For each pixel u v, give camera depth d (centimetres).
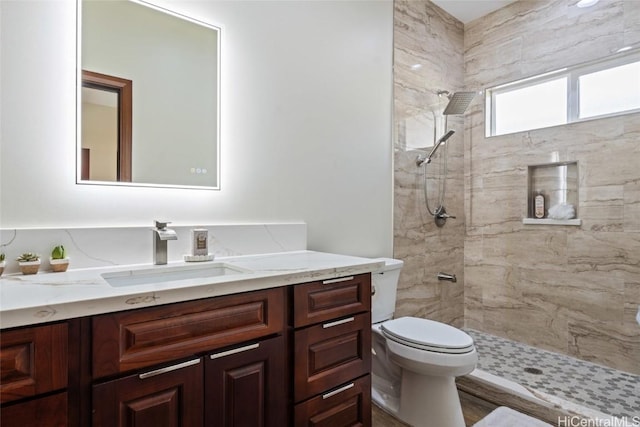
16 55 117
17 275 111
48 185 123
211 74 160
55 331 77
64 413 78
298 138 190
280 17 183
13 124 117
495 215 280
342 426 131
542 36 258
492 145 283
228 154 164
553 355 244
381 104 234
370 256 226
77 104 129
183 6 153
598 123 232
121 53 139
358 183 220
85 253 125
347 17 214
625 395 190
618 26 223
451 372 155
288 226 180
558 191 252
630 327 217
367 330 141
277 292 115
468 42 299
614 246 224
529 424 170
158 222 135
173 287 93
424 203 262
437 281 272
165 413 91
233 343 104
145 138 143
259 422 109
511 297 271
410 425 171
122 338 86
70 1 128
